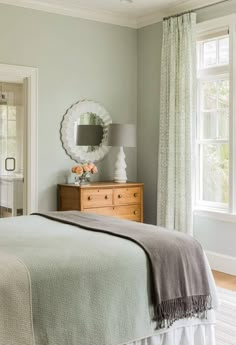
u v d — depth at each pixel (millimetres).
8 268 2084
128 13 5469
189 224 4961
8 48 4805
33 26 4957
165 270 2555
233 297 3912
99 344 2281
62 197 5121
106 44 5562
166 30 5246
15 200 6684
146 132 5754
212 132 5023
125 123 5793
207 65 5039
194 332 2740
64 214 3570
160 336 2559
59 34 5156
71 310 2193
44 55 5059
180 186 5016
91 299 2270
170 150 5109
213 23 4809
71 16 5242
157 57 5543
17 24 4848
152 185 5680
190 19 4949
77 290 2221
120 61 5707
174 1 5016
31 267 2137
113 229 2910
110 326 2328
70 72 5273
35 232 2877
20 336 2010
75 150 5328
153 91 5629
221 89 4910
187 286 2619
